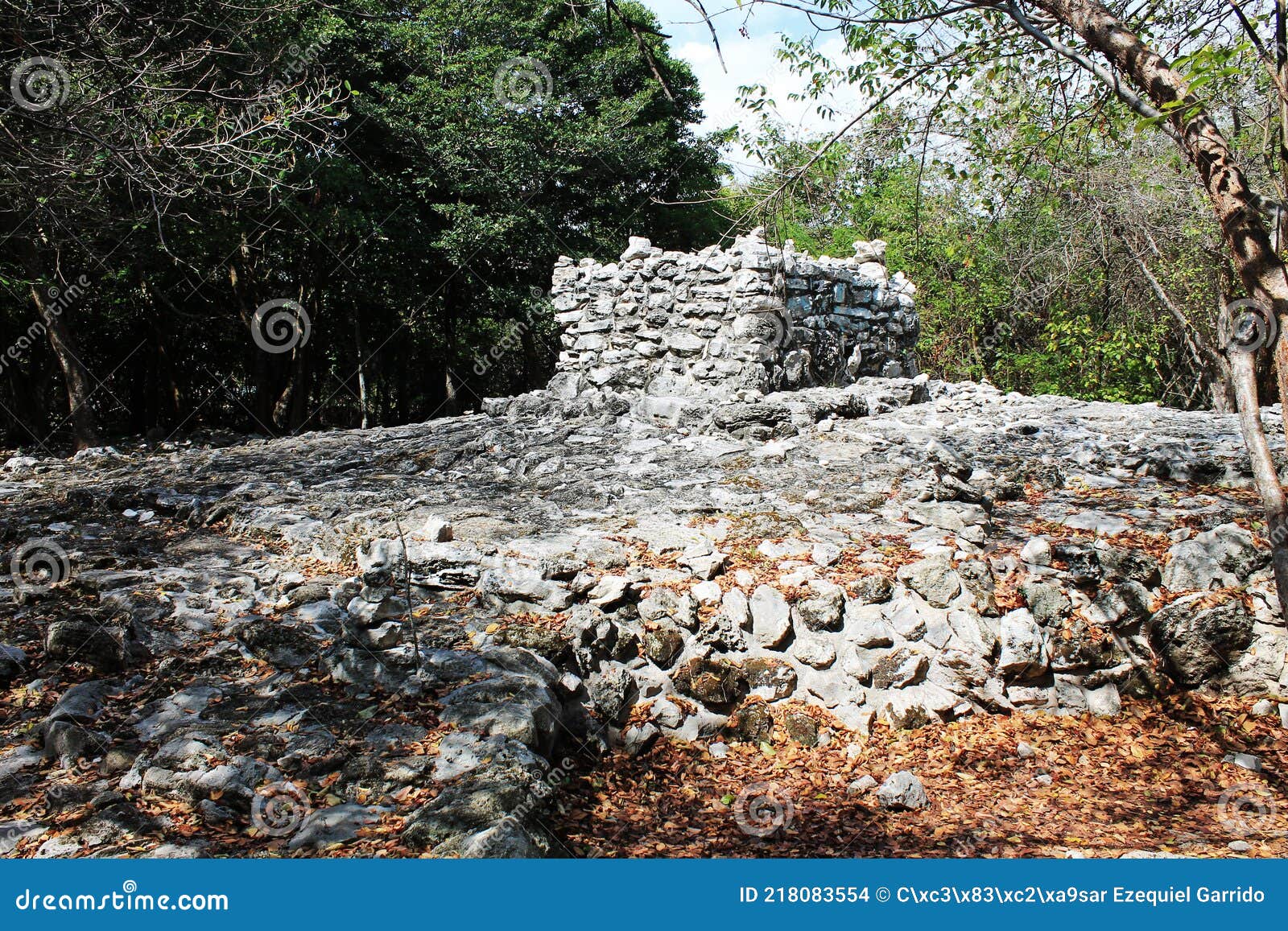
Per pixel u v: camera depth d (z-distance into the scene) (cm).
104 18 815
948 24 667
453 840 439
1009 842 542
